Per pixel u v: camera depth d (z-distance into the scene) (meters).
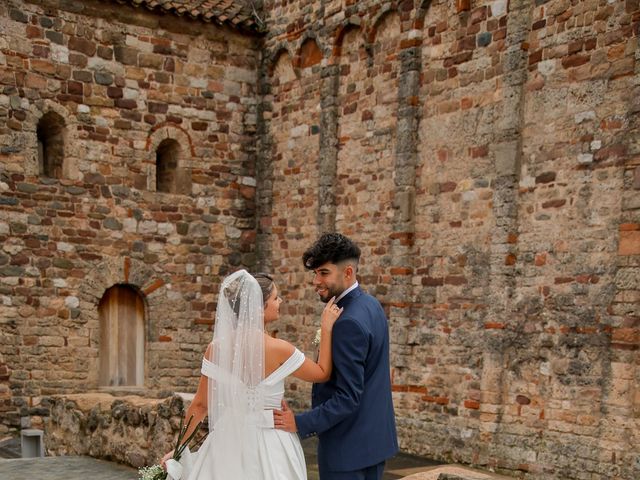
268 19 13.29
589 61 8.33
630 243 7.78
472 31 9.71
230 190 13.34
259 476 3.69
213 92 13.13
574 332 8.34
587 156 8.33
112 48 12.16
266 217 13.35
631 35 7.93
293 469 3.75
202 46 13.01
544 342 8.65
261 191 13.45
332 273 3.75
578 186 8.41
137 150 12.42
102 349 12.24
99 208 12.05
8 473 6.70
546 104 8.80
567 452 8.27
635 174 7.77
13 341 11.28
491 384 9.12
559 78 8.66
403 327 10.41
